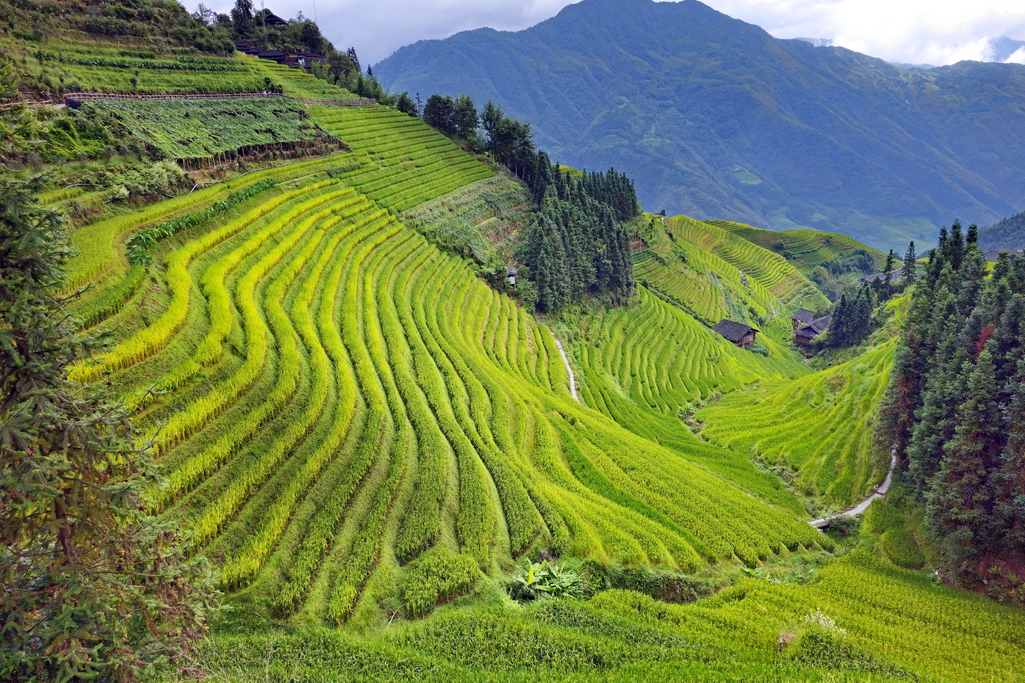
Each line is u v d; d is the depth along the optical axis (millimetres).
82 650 16031
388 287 65250
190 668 21297
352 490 34281
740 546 42469
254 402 37406
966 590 40781
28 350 15875
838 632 31047
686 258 156875
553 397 62500
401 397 46781
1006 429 40719
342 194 77750
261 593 26484
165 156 62000
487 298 79375
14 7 74438
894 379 55062
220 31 113562
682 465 56219
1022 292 46875
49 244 16297
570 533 36969
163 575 18484
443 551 31703
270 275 53406
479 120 136250
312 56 141500
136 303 38750
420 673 23984
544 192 115500
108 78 74250
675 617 31438
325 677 23031
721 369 105000
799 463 62188
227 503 29766
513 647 26531
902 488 51344
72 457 16516
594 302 105000
